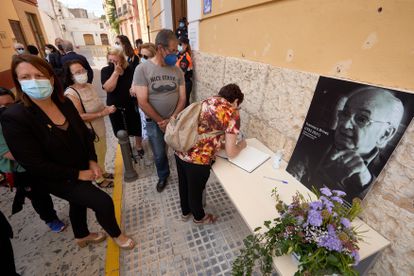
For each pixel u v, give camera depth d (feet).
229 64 7.13
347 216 2.74
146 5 25.44
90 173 4.28
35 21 32.07
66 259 5.21
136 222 6.22
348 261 2.26
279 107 5.00
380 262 3.22
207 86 9.71
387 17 2.67
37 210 5.30
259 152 5.16
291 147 4.78
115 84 7.57
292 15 4.22
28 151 3.44
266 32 5.12
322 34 3.64
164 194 7.38
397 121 2.67
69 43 11.21
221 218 6.42
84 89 6.08
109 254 5.31
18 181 4.24
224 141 4.49
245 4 5.66
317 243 2.32
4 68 17.48
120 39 9.32
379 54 2.86
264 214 3.49
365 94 3.02
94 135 6.24
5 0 21.91
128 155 7.66
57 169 3.76
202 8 8.64
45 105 3.79
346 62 3.33
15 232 5.91
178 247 5.50
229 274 4.92
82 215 4.95
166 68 6.06
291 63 4.50
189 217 6.30
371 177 3.00
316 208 2.56
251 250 3.29
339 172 3.46
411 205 2.71
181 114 4.37
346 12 3.16
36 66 3.45
